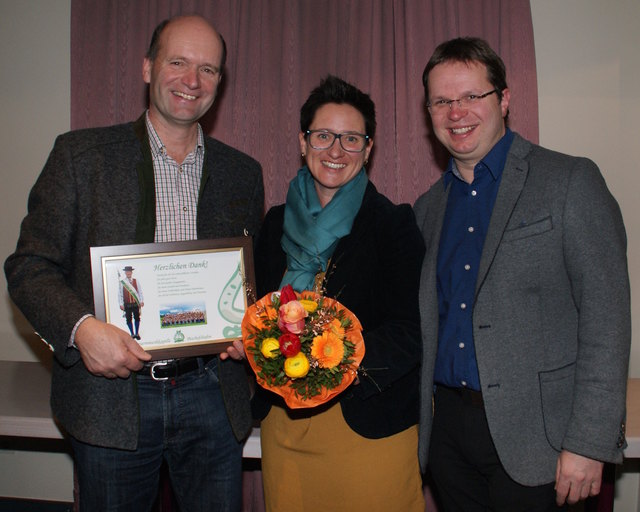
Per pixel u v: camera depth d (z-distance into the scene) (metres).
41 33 2.52
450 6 2.24
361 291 1.54
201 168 1.59
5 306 2.61
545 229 1.32
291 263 1.58
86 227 1.45
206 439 1.58
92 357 1.32
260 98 2.36
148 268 1.45
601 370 1.25
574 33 2.32
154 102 1.52
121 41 2.38
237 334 1.50
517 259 1.34
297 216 1.63
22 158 2.56
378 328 1.51
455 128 1.45
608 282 1.26
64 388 1.49
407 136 2.30
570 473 1.26
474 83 1.42
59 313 1.34
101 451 1.47
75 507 2.43
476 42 1.46
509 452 1.35
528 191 1.37
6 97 2.55
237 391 1.61
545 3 2.33
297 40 2.34
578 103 2.33
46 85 2.53
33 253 1.40
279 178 2.38
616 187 2.34
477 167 1.49
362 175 1.66
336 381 1.28
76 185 1.43
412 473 1.57
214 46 1.51
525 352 1.34
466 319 1.45
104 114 2.40
